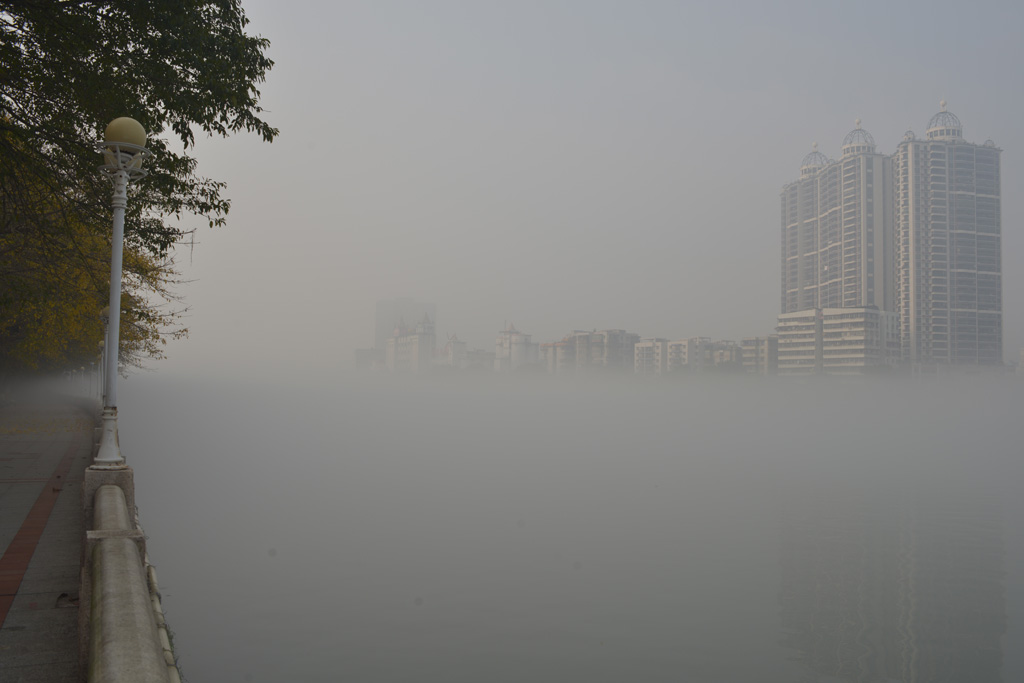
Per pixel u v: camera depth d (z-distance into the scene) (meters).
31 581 8.02
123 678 2.91
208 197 14.93
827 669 19.33
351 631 17.58
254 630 17.20
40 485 14.70
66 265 16.89
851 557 33.84
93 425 27.91
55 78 12.44
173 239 14.91
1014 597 27.88
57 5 11.89
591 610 21.70
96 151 13.05
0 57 12.00
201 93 12.84
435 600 20.84
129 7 11.93
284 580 21.33
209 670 14.80
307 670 15.09
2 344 31.62
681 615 22.30
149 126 13.04
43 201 13.86
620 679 16.58
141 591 4.15
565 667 17.00
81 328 23.45
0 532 10.40
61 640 6.30
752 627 22.11
